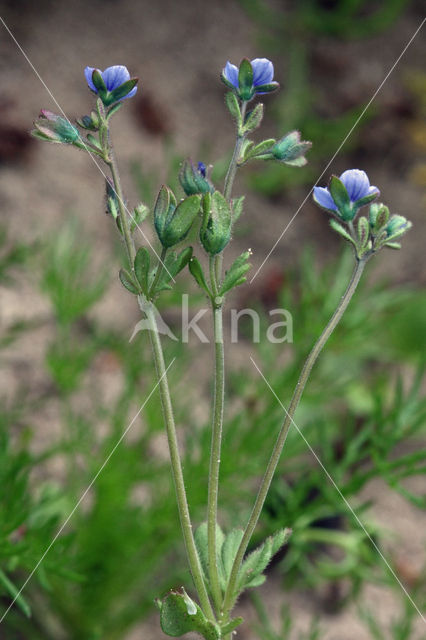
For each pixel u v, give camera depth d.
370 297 0.41
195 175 0.23
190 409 0.41
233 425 0.34
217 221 0.23
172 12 0.66
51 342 0.47
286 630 0.35
